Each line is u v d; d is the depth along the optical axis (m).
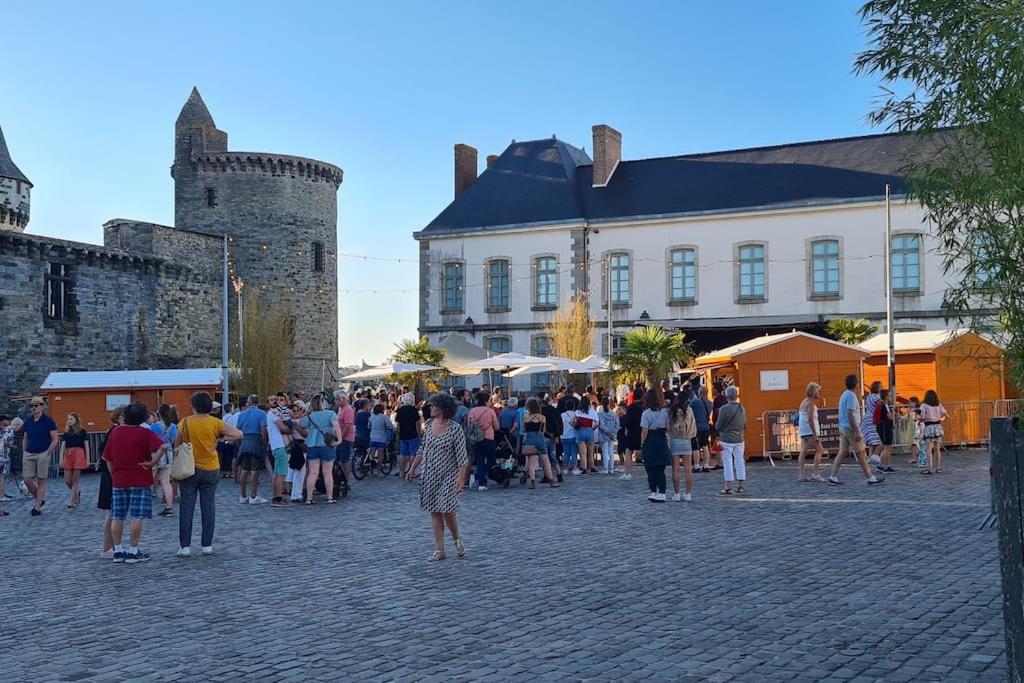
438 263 43.41
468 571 9.87
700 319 38.59
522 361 26.05
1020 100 5.78
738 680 6.01
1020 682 4.88
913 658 6.33
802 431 17.53
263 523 13.94
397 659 6.73
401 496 17.06
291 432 16.16
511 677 6.24
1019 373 5.92
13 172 48.56
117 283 41.97
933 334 25.09
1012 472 4.94
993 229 6.05
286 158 51.03
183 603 8.75
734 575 9.24
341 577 9.77
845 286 37.06
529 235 41.91
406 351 36.00
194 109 51.94
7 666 6.81
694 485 17.61
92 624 8.04
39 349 38.19
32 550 12.09
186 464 11.12
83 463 16.67
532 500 15.91
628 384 27.69
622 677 6.16
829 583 8.75
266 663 6.71
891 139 39.16
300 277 51.75
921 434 19.02
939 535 11.14
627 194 41.97
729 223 38.88
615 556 10.45
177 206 51.69
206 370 26.44
